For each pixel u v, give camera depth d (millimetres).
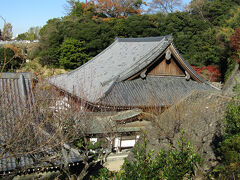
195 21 40125
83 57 36500
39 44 37750
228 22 37375
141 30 40531
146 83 16703
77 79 20297
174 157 3920
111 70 18891
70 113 9031
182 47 39250
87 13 49000
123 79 16156
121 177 3818
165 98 15320
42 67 33656
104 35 38094
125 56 20875
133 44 22422
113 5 51312
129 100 14578
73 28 38531
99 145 11852
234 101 7391
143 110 14117
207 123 8133
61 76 22438
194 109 9203
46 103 8570
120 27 39969
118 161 13812
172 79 17828
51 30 38625
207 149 7062
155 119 9805
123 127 13672
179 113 8703
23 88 10656
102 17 50594
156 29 41094
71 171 9320
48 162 7586
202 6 46125
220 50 30969
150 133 9195
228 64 27562
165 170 3812
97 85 16859
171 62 17797
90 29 37219
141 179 3680
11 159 7996
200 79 18156
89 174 11172
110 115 13852
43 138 7395
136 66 16984
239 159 4586
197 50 37781
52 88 11117
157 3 56094
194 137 7918
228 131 5895
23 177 8430
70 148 8461
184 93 16469
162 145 8141
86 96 13742
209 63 33938
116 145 14469
